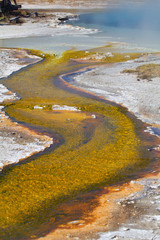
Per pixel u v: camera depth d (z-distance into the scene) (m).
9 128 18.97
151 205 10.13
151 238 7.95
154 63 35.53
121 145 16.95
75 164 14.68
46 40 52.50
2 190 12.32
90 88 27.61
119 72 32.25
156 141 17.47
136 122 20.34
